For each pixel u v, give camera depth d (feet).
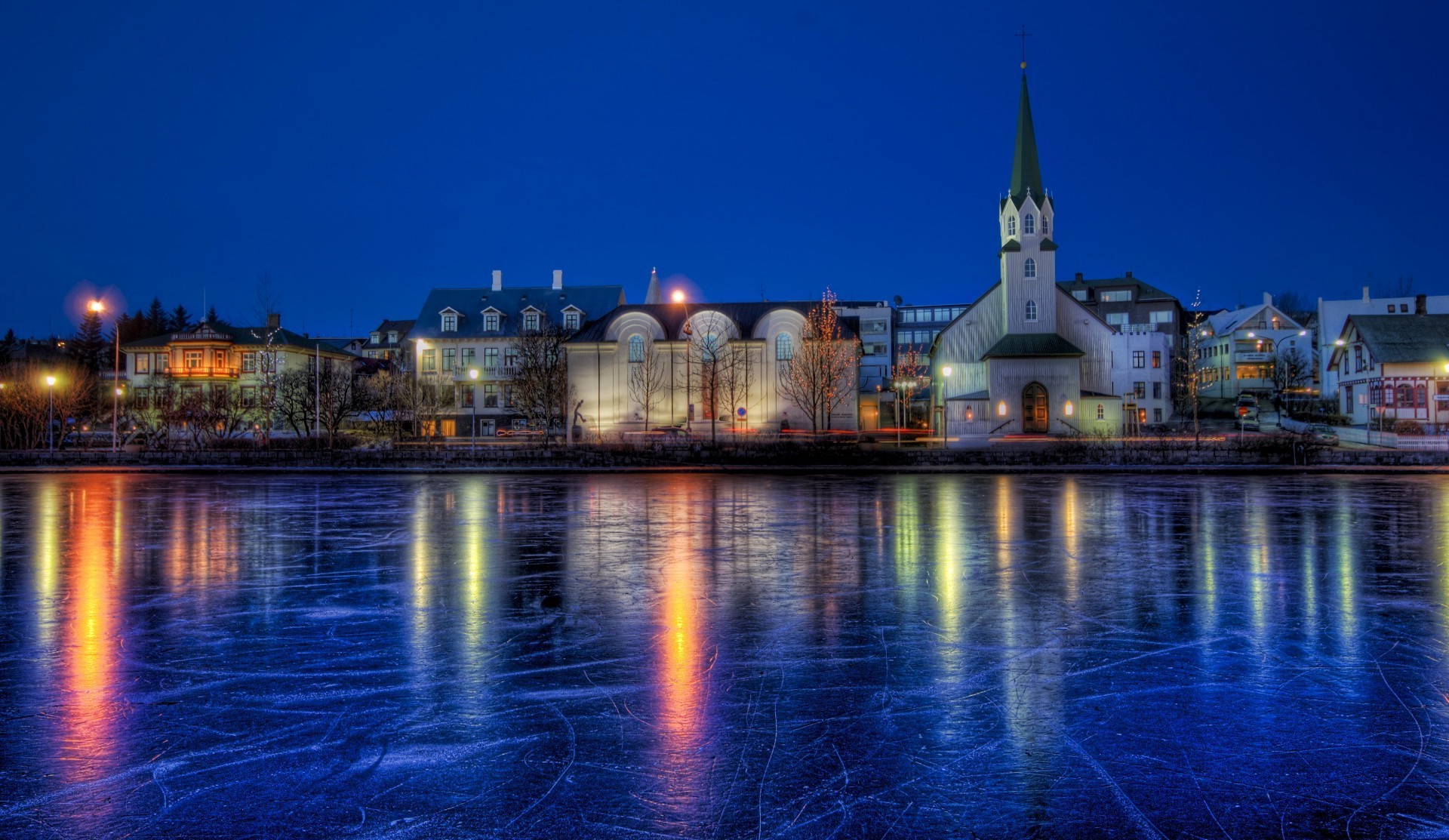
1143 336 225.35
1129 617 31.14
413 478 112.47
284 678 24.07
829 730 20.01
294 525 59.72
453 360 243.81
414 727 20.27
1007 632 28.91
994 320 199.11
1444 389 181.98
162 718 20.89
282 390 192.54
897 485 97.14
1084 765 17.98
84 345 336.29
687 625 30.07
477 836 15.01
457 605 33.27
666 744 19.19
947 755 18.54
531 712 21.24
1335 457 118.62
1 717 21.03
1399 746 18.99
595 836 14.99
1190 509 69.36
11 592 35.91
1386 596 34.50
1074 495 82.89
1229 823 15.51
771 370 189.88
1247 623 30.07
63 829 15.38
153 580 38.63
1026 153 195.93
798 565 42.60
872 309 318.65
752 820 15.62
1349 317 198.29
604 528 58.13
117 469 128.26
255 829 15.34
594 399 194.08
